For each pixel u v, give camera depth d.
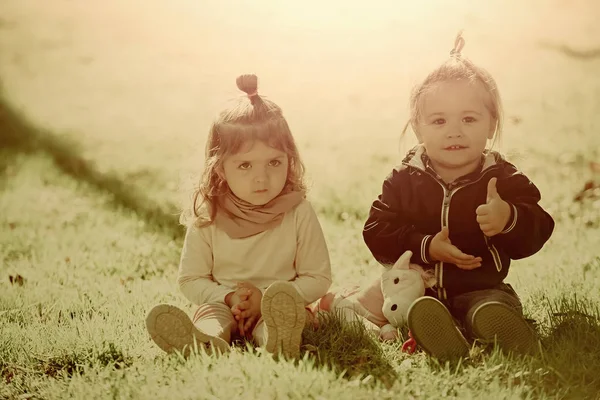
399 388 3.03
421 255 3.82
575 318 3.73
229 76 12.71
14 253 5.68
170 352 3.36
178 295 4.56
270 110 3.76
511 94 10.12
